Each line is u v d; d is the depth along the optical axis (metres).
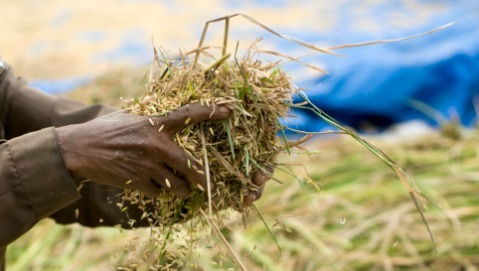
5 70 1.20
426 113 2.47
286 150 1.12
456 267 1.62
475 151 2.10
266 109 1.04
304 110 2.43
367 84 2.57
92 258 1.73
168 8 4.09
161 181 1.00
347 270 1.63
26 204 0.97
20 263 1.73
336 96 2.56
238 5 3.97
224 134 1.03
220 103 1.00
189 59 1.06
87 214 1.17
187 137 1.00
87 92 2.74
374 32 3.15
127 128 0.97
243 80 1.02
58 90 2.93
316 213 1.81
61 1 4.45
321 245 1.68
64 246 1.84
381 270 1.63
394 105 2.54
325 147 2.23
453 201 1.84
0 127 1.17
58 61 3.39
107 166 0.97
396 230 1.73
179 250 1.10
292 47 3.10
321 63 2.72
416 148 2.20
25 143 0.97
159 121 0.98
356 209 1.83
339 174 2.02
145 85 1.11
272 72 1.04
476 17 3.05
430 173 1.98
